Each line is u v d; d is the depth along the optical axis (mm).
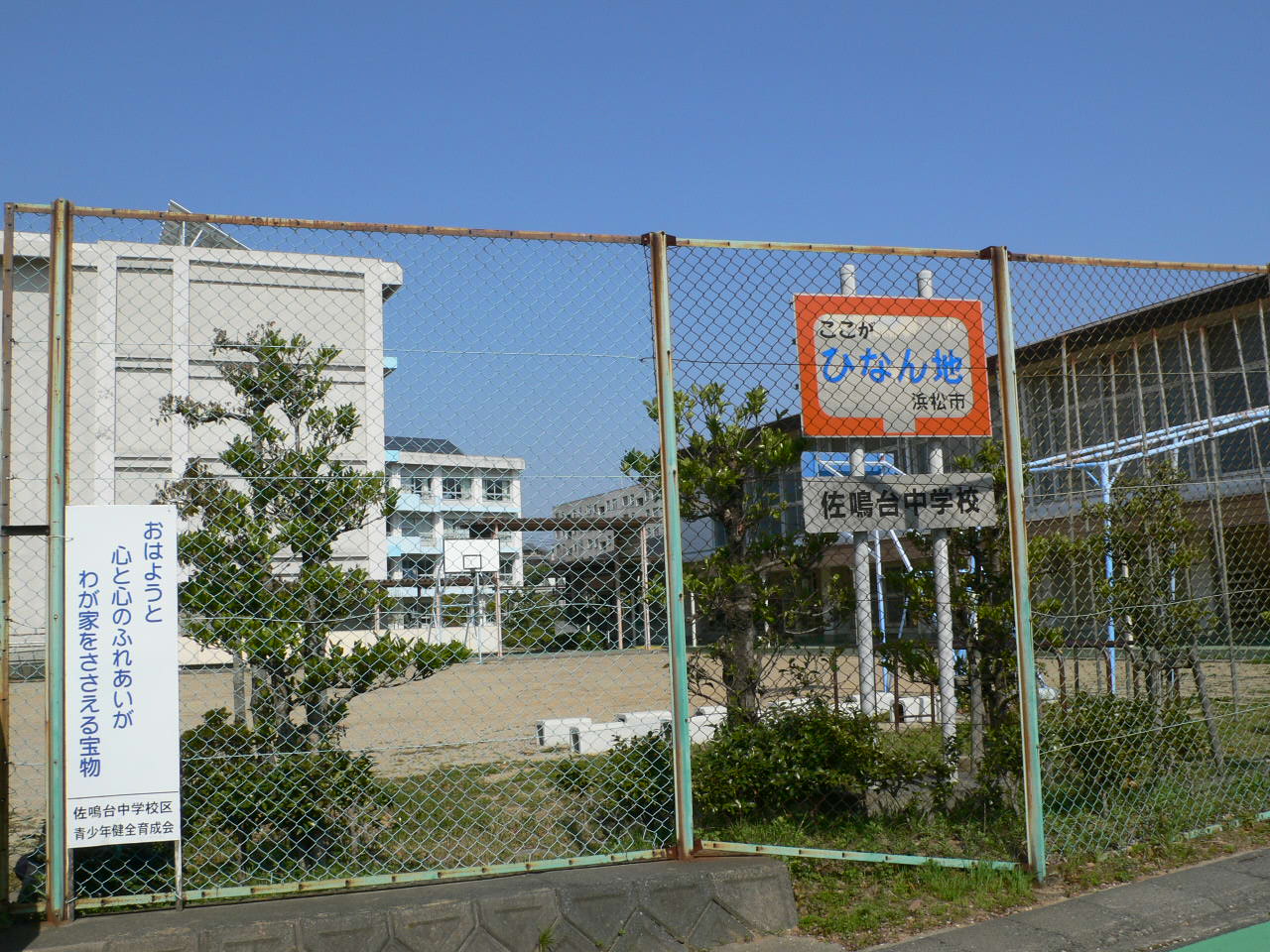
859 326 5301
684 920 4355
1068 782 5938
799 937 4410
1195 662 6664
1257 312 7262
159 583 4242
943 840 5402
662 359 4820
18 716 9406
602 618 4992
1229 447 9297
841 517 5363
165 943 3834
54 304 4219
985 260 5227
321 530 4785
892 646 6211
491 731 9461
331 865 4875
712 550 6098
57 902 4047
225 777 4664
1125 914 4508
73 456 4473
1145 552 6605
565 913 4207
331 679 4781
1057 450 7676
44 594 5016
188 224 4812
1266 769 6734
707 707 8609
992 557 5988
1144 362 7930
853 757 5594
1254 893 4781
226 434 4766
